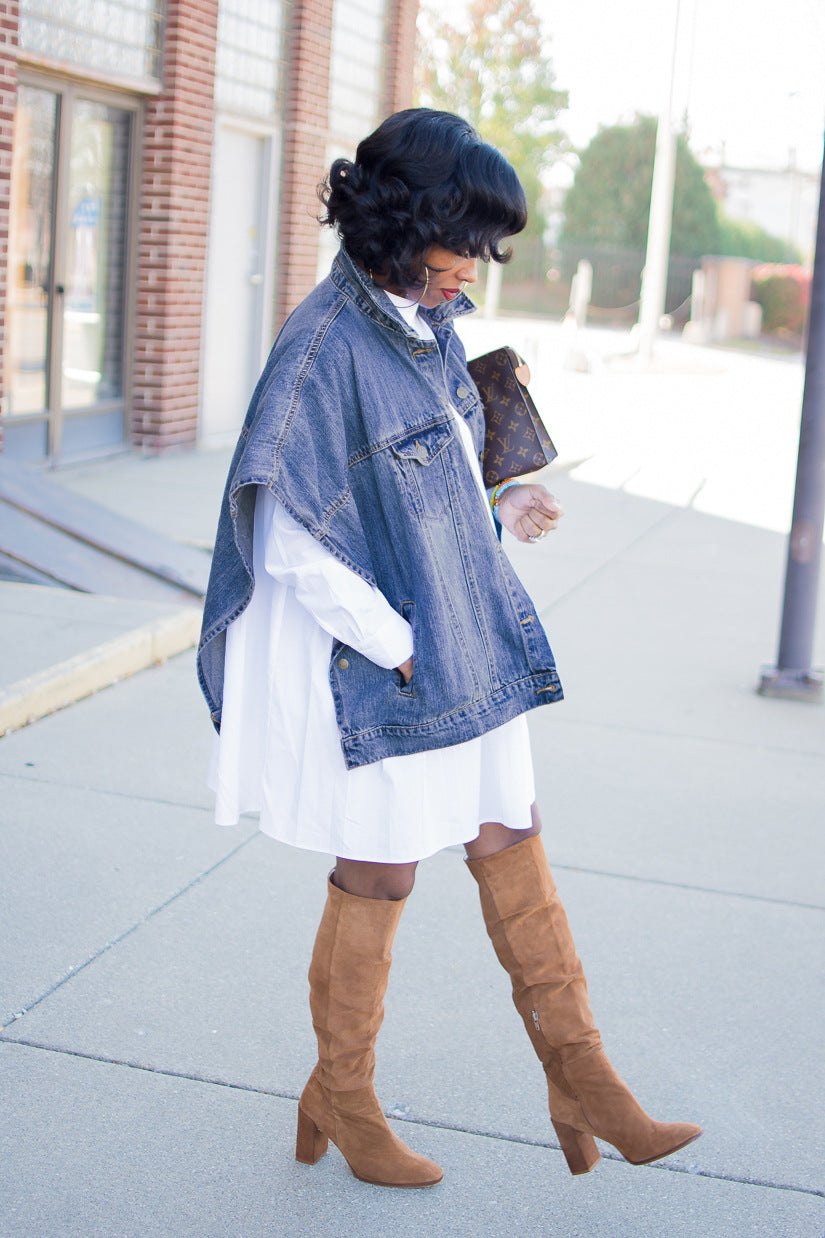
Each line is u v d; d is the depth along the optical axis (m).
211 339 11.56
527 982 2.20
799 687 5.48
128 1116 2.45
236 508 1.99
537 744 4.76
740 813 4.18
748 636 6.50
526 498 2.36
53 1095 2.50
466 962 3.11
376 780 2.06
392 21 14.21
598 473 12.05
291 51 11.95
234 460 2.12
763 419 17.73
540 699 2.18
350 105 13.59
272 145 11.95
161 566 6.41
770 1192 2.33
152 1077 2.58
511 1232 2.20
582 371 24.11
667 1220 2.24
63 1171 2.29
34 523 6.52
